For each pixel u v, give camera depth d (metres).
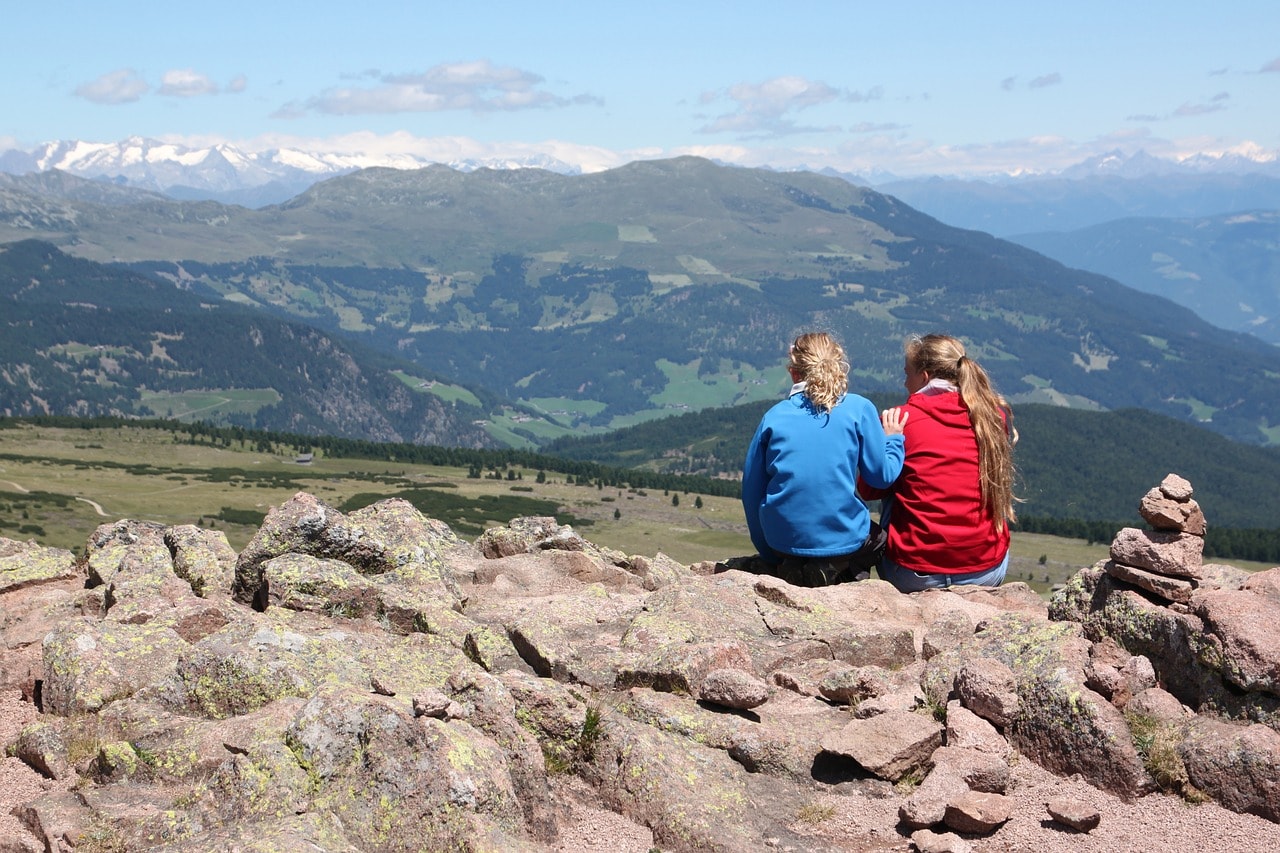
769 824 3.99
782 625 4.93
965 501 5.27
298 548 5.07
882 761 4.10
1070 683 4.19
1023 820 3.97
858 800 4.07
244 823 3.73
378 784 3.82
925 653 4.78
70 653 4.45
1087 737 4.12
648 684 4.48
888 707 4.36
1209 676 4.20
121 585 5.06
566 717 4.17
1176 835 3.92
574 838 3.94
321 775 3.86
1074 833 3.92
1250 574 4.61
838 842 3.94
